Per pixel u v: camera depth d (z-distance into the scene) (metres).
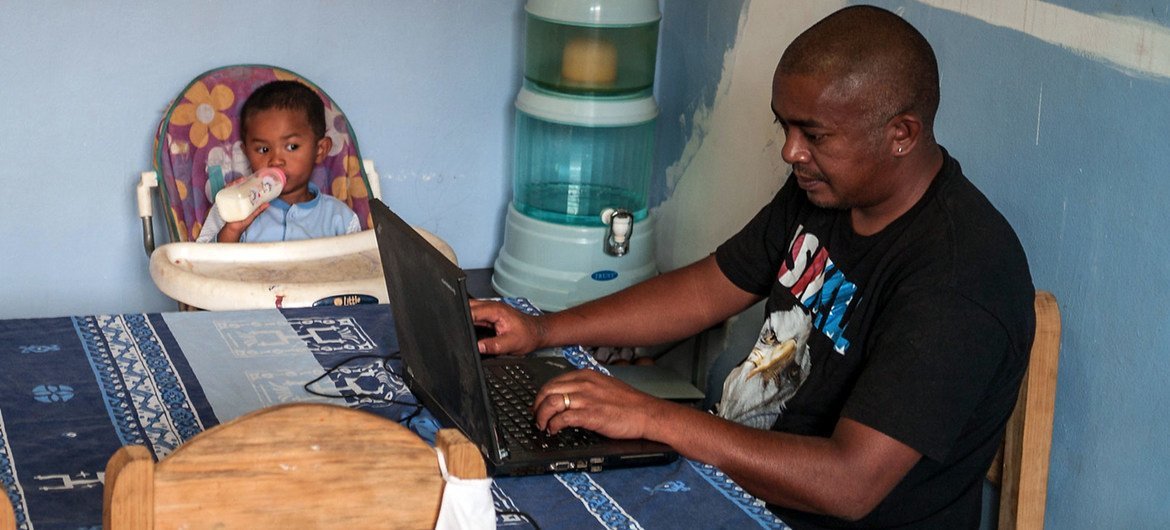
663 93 3.03
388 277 1.56
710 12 2.76
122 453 0.91
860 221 1.63
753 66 2.59
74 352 1.64
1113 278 1.68
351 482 0.97
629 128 2.84
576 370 1.55
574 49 2.69
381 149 2.99
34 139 2.71
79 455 1.34
